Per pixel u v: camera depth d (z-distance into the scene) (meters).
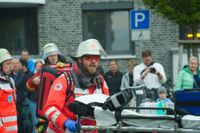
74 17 32.16
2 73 13.70
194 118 8.16
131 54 32.53
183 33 31.55
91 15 32.53
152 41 31.69
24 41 32.91
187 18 22.17
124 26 32.50
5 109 13.62
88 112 9.00
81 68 9.41
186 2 22.06
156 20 31.56
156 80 18.41
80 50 9.31
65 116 9.26
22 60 20.80
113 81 21.69
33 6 32.28
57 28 32.16
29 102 20.03
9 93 13.69
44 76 12.64
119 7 32.16
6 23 33.00
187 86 17.27
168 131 8.19
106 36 32.59
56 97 9.26
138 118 8.45
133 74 19.73
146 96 9.76
